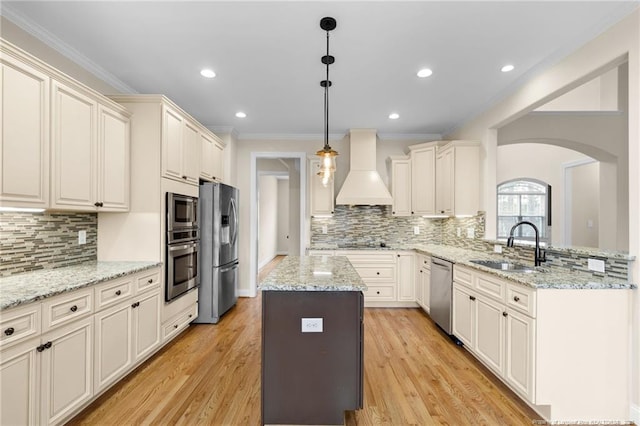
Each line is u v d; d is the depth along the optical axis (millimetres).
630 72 1956
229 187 4105
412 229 4984
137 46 2467
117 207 2670
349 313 1907
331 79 3055
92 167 2375
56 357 1782
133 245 2875
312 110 3930
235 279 4355
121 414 2021
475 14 2072
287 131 4895
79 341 1948
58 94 2064
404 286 4391
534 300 1989
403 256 4391
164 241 2928
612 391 1979
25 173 1845
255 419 1988
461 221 4258
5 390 1513
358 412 2072
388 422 1973
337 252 4414
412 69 2838
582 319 1979
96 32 2279
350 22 2158
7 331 1511
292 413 1891
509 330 2250
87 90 2301
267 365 1895
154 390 2303
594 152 4227
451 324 3205
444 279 3365
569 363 1979
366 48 2488
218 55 2607
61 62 2463
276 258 9547
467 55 2594
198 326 3678
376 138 5031
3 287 1828
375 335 3414
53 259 2461
